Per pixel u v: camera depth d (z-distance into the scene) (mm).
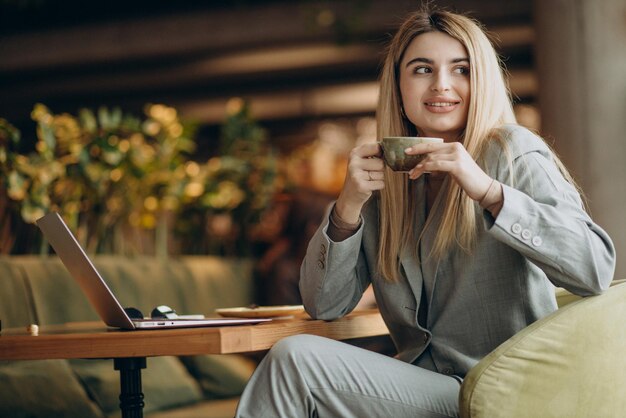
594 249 1795
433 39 2111
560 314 1727
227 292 4262
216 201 4703
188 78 10203
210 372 3660
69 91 10719
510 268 1953
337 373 1793
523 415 1677
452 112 2104
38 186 3514
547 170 1950
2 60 9344
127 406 2023
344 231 2090
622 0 4656
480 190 1812
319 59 9633
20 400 2701
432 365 2031
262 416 1771
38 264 3127
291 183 5312
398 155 1848
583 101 4672
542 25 4801
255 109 11500
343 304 2176
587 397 1694
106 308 1938
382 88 2240
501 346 1711
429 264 2027
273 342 1855
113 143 4023
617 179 4621
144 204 4207
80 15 9398
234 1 8938
